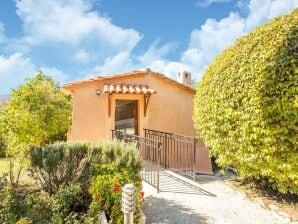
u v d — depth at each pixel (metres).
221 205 6.86
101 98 11.80
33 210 6.17
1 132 10.05
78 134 11.51
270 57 6.17
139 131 12.05
